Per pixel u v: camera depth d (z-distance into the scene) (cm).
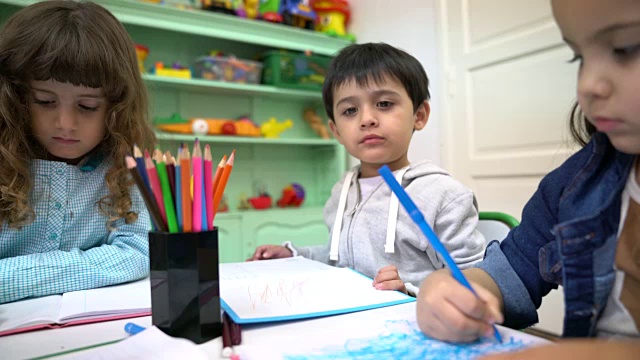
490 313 41
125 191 83
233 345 41
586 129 50
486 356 28
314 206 262
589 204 45
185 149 43
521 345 39
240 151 244
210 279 44
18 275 62
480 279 50
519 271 52
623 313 42
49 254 69
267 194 248
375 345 40
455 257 86
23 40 72
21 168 75
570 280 43
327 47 248
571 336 43
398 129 98
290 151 263
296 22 245
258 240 220
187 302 43
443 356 38
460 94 198
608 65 33
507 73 178
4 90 73
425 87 107
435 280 45
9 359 39
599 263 42
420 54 220
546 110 165
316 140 246
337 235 102
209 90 227
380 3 245
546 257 50
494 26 183
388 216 94
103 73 76
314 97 254
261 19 232
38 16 75
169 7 193
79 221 81
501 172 182
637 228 42
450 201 91
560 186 50
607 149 45
